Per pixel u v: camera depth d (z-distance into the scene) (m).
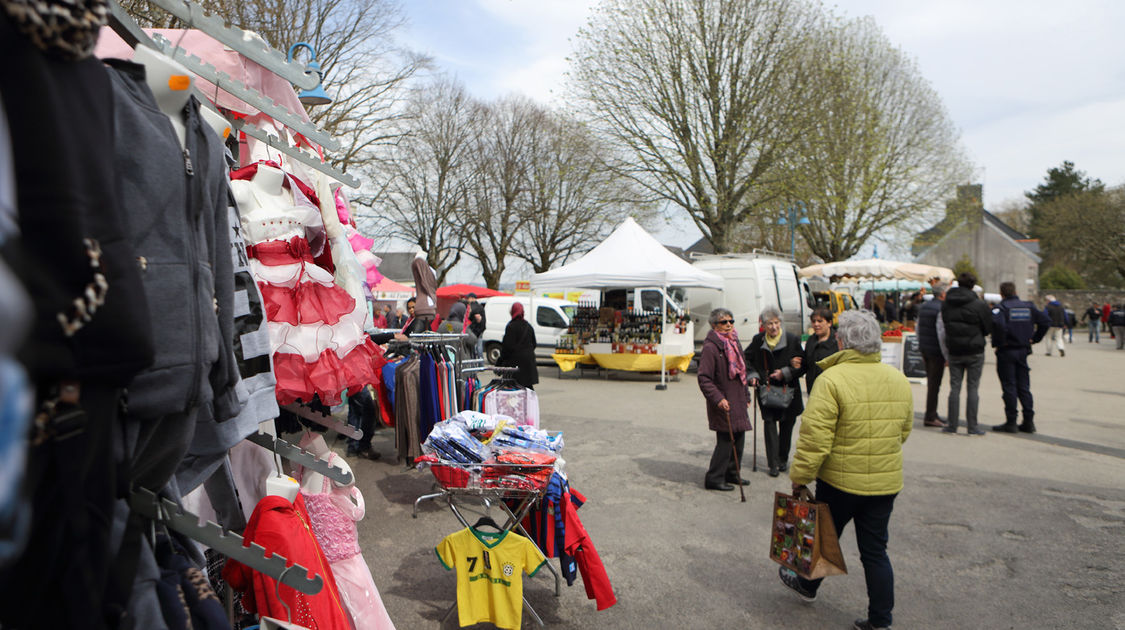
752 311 15.32
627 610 3.81
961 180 28.67
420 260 8.25
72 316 0.77
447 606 3.79
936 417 9.18
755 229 29.88
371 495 5.82
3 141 0.64
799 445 3.55
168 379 1.20
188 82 1.33
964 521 5.23
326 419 2.84
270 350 2.01
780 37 20.62
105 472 0.96
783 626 3.63
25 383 0.52
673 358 14.11
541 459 3.38
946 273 18.91
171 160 1.23
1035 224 68.12
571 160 25.67
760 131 21.19
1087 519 5.27
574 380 14.66
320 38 17.39
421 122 30.20
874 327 3.54
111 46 1.87
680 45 21.08
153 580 1.33
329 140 2.38
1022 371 8.63
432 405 5.68
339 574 2.74
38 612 0.88
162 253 1.21
